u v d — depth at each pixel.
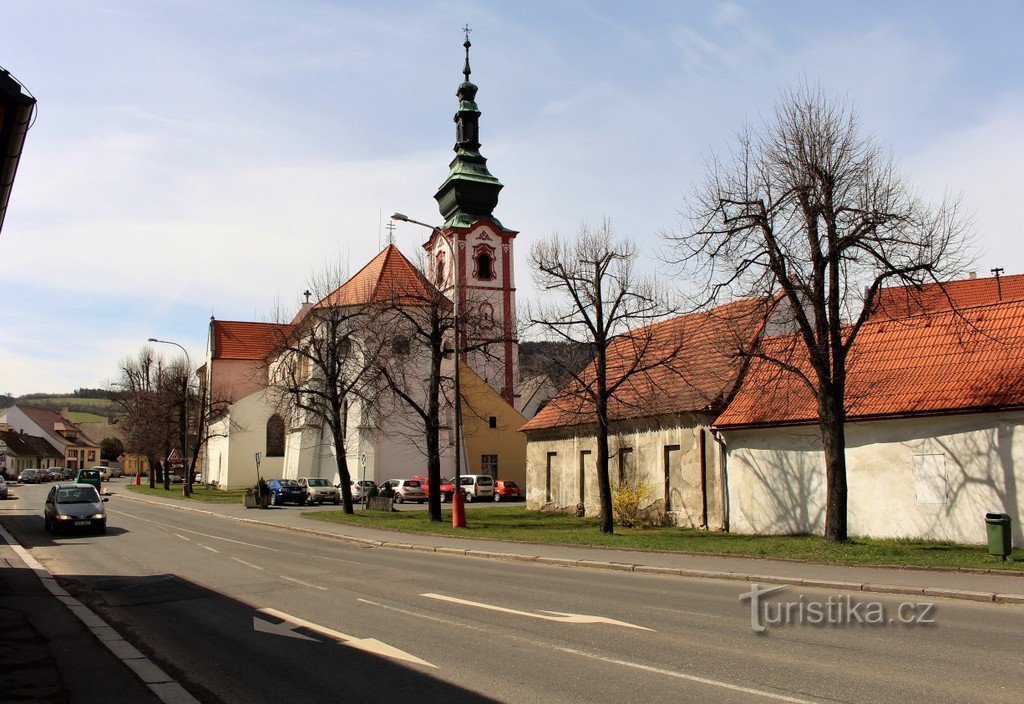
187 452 66.94
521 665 8.76
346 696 7.81
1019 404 19.20
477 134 74.62
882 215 19.23
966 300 40.16
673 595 13.73
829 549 18.80
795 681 7.90
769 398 25.81
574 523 30.73
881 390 22.72
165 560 20.20
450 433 55.28
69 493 28.56
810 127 20.69
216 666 9.19
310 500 49.81
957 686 7.64
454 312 31.83
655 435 30.56
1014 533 19.38
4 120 11.05
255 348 75.81
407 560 20.30
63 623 12.02
